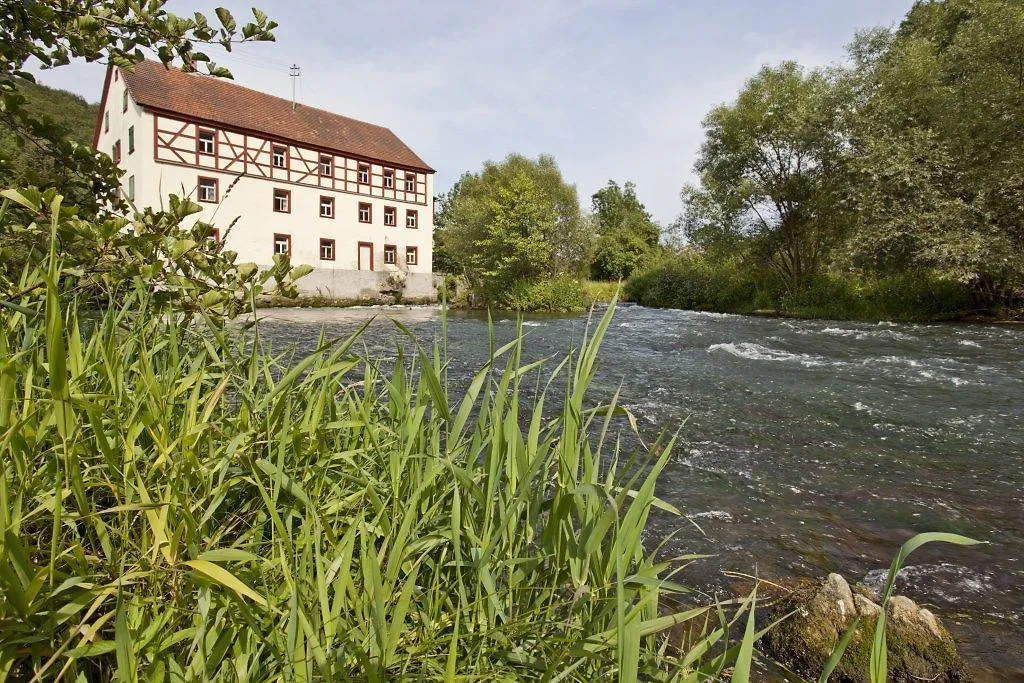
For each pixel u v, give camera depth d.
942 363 9.19
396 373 1.74
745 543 3.06
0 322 1.09
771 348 11.15
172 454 1.26
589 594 1.22
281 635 1.00
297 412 1.76
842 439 5.08
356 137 29.86
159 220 2.02
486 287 28.09
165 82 24.23
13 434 0.95
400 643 1.11
